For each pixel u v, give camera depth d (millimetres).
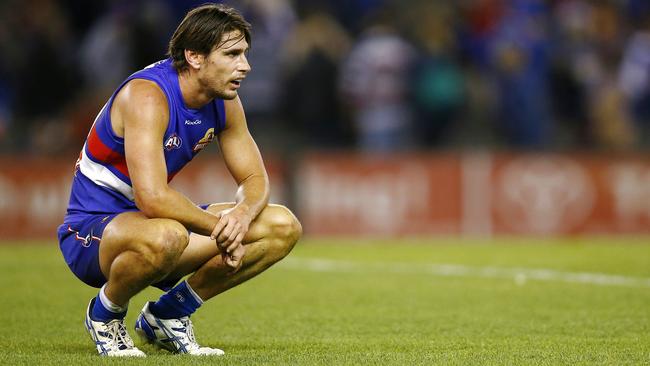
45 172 40500
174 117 16156
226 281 16984
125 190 16484
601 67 52406
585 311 22688
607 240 42281
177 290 16922
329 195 42531
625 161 43969
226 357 16094
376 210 42844
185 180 41000
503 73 49125
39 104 46719
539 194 43594
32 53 46438
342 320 21406
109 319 16422
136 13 45406
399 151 46594
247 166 17172
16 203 40156
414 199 43094
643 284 27688
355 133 46531
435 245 39844
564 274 30188
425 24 48656
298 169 42031
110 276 15945
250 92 45281
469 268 31844
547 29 52375
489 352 17000
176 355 16453
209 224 16047
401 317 21859
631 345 17938
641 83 53219
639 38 53906
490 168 43500
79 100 47250
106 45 47281
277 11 46281
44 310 22328
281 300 24516
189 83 16188
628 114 52719
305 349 17578
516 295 25469
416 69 47719
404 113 47000
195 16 16000
